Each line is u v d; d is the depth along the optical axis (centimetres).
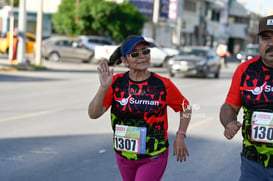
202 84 2228
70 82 2061
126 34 4041
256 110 398
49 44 3550
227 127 411
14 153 779
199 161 767
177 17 5172
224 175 693
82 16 3959
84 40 3547
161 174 442
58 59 3538
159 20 4872
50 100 1437
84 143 865
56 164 722
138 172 439
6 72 2409
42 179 645
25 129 975
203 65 2588
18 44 2655
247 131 402
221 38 7806
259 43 393
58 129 986
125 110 436
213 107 1405
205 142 913
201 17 6812
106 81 422
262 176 401
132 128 436
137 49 428
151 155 435
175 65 2602
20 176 657
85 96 1561
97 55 3144
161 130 438
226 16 7881
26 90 1686
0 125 1012
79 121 1088
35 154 777
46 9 4797
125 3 4103
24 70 2588
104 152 802
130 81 438
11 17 2642
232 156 807
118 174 678
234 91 412
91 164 726
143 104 432
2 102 1362
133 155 438
